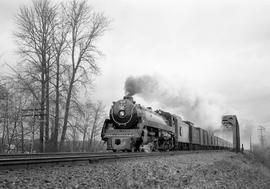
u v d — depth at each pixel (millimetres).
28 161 11055
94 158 14062
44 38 29375
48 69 29188
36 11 29500
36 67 28578
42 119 28297
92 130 49531
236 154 37969
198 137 40688
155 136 24812
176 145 30469
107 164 13477
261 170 29281
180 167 15406
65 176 9781
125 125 21766
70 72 29984
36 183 8453
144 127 22344
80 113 30359
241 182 15055
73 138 32281
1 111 28953
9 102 29250
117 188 8969
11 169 10180
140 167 13664
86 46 30375
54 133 28578
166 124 27781
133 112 21812
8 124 29188
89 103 31797
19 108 29406
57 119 28766
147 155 19219
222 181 13359
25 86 28266
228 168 18859
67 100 29391
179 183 10664
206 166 17094
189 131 36750
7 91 28016
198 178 12594
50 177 9430
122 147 20703
